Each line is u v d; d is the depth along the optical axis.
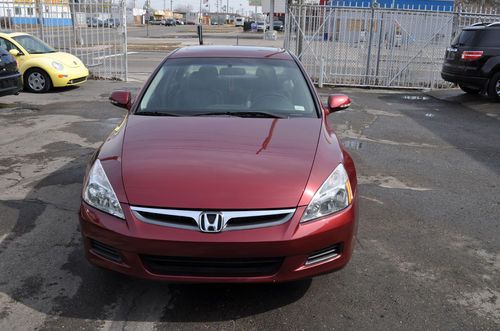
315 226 2.99
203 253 2.87
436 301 3.35
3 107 10.03
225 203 2.93
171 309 3.18
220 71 4.70
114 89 12.86
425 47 14.44
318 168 3.27
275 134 3.71
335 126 9.12
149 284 3.46
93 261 3.15
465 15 14.10
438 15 14.16
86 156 6.58
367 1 19.08
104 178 3.19
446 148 7.71
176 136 3.62
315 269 3.05
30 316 3.07
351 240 3.21
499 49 11.66
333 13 14.42
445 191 5.65
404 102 12.23
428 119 10.06
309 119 4.10
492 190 5.75
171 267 2.97
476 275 3.73
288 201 2.99
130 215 2.96
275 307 3.22
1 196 5.05
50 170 5.95
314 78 14.92
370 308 3.24
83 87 13.14
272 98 4.39
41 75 12.02
